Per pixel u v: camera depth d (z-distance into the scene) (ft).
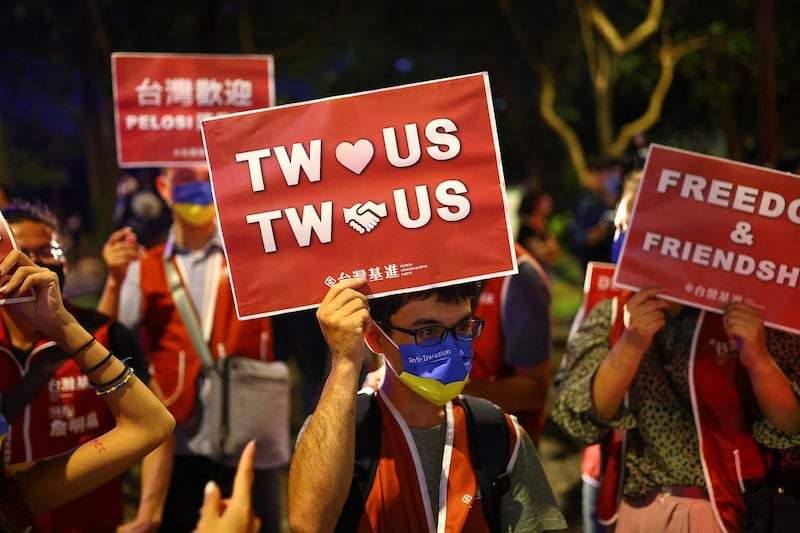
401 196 8.46
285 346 17.20
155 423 8.25
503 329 13.28
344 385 7.90
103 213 44.80
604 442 11.32
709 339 10.41
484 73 8.52
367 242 8.43
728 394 10.27
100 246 43.78
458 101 8.53
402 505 8.14
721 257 10.11
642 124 54.85
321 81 84.64
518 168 84.38
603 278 13.33
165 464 12.74
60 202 83.56
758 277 10.04
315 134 8.48
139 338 14.84
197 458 14.60
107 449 8.09
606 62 57.41
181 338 14.61
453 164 8.49
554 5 66.33
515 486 8.43
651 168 10.23
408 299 8.30
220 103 16.15
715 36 53.06
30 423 10.03
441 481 8.16
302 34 51.67
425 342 8.25
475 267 8.41
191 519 14.60
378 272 8.39
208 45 37.17
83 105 59.21
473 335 8.45
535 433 13.64
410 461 8.21
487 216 8.46
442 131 8.50
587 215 32.01
